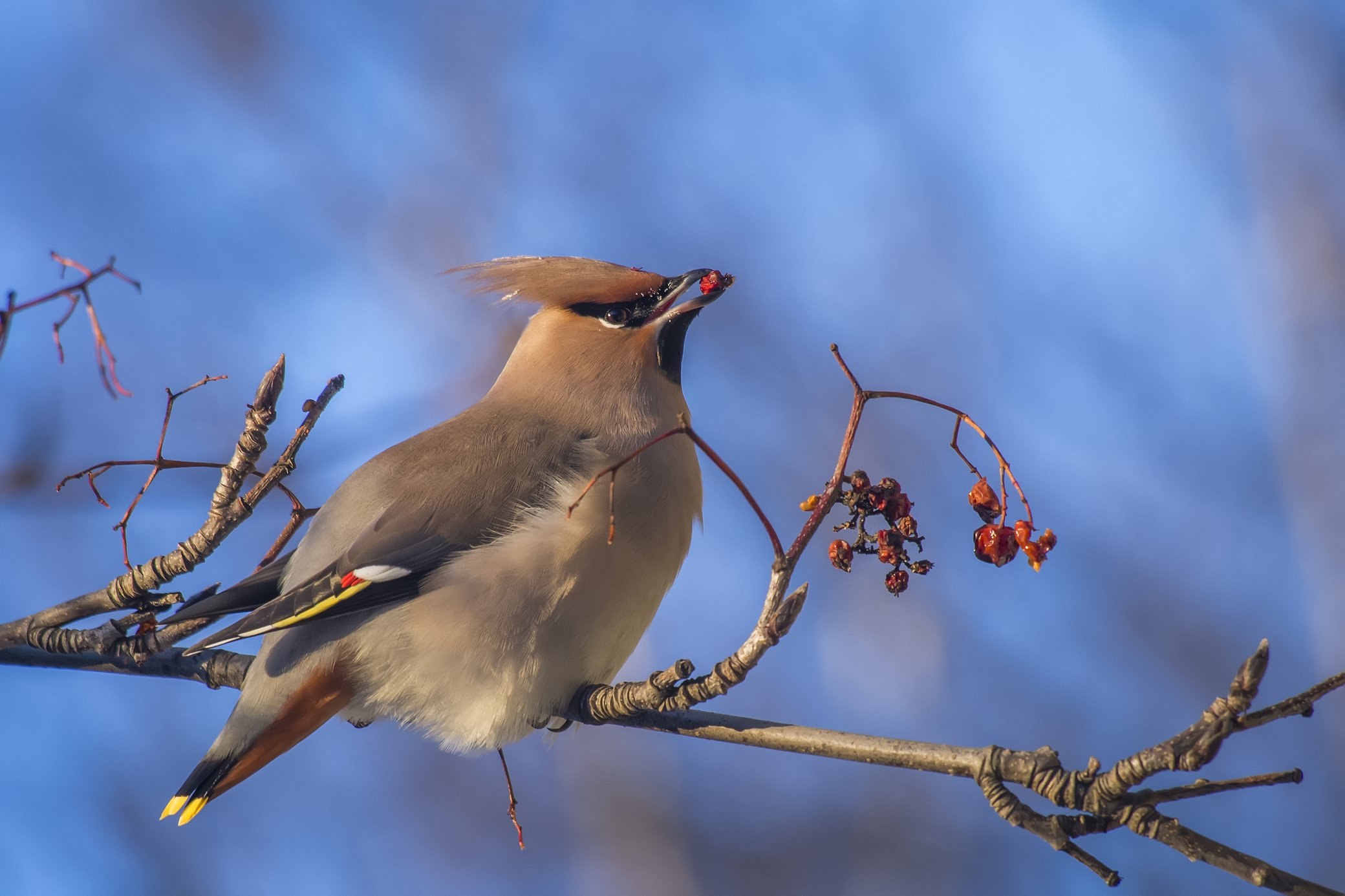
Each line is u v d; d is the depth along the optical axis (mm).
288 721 9508
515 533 9664
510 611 9508
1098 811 6922
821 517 7301
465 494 9805
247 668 9969
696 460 10703
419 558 9617
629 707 8258
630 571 9828
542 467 9984
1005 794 7082
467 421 10586
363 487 10055
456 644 9484
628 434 10430
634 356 10836
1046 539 7598
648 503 10016
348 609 9406
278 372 8938
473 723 9664
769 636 7383
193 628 9633
